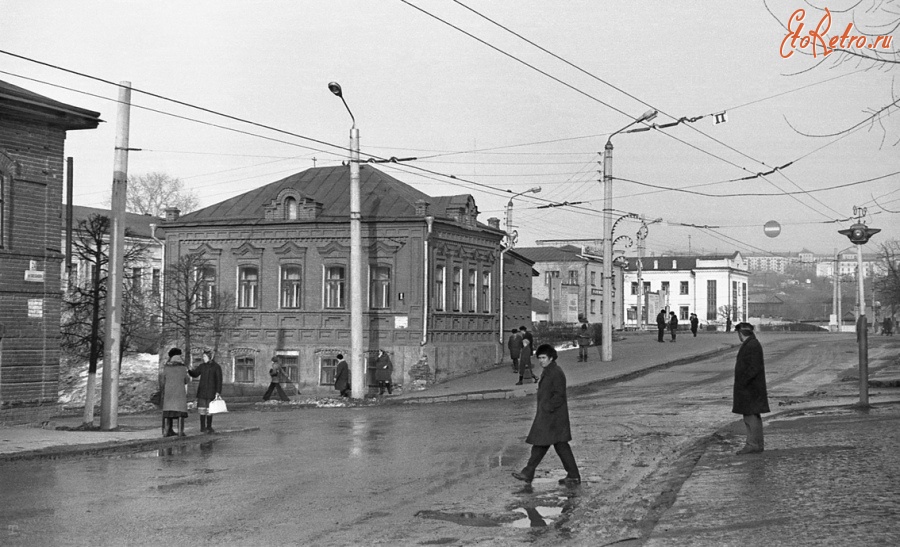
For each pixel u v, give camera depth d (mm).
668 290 126250
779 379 32562
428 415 24922
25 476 14148
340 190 45906
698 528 8930
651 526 9766
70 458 16891
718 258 127938
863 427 16844
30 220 23453
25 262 23250
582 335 43312
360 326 32594
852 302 147500
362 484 12867
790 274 193375
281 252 44406
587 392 30875
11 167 22953
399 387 41375
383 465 14836
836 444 14586
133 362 48531
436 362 42062
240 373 44719
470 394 32219
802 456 13445
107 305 22719
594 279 97812
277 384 36531
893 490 10414
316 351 43344
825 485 10891
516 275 53844
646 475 13438
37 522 10305
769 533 8539
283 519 10414
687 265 125562
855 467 12156
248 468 14820
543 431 12805
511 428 20438
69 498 11930
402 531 9766
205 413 21578
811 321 137125
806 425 17750
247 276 45281
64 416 29062
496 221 51188
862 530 8445
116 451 18156
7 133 22906
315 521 10289
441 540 9328
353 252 32438
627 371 37156
